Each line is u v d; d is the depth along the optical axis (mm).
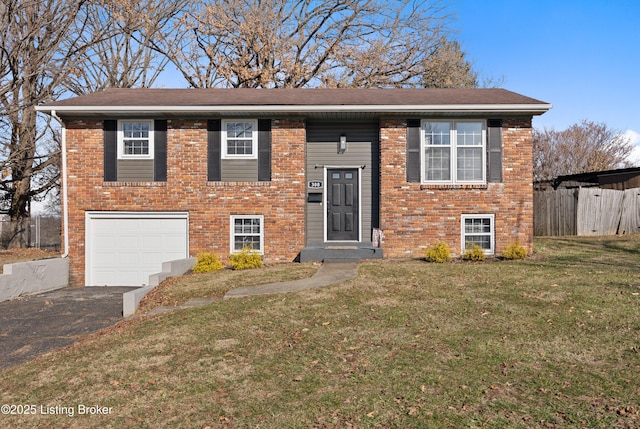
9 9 17859
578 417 3861
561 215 17766
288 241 13234
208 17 25766
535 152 35938
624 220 18031
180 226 13430
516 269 10305
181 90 16156
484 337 5914
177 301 8812
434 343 5758
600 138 35188
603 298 7492
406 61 27797
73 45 21312
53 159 22578
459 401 4211
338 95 14719
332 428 3814
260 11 26234
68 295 11414
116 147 13336
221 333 6457
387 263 11656
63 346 6840
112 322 8266
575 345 5527
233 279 10203
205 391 4617
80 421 4113
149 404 4387
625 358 5094
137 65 26250
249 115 13133
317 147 13914
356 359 5324
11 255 18906
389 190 13172
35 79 19781
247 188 13258
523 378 4672
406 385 4582
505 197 13172
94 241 13398
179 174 13289
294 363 5273
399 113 12930
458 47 30594
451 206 13164
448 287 8602
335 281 9352
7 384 5094
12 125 20891
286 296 8328
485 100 13164
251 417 4047
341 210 13914
